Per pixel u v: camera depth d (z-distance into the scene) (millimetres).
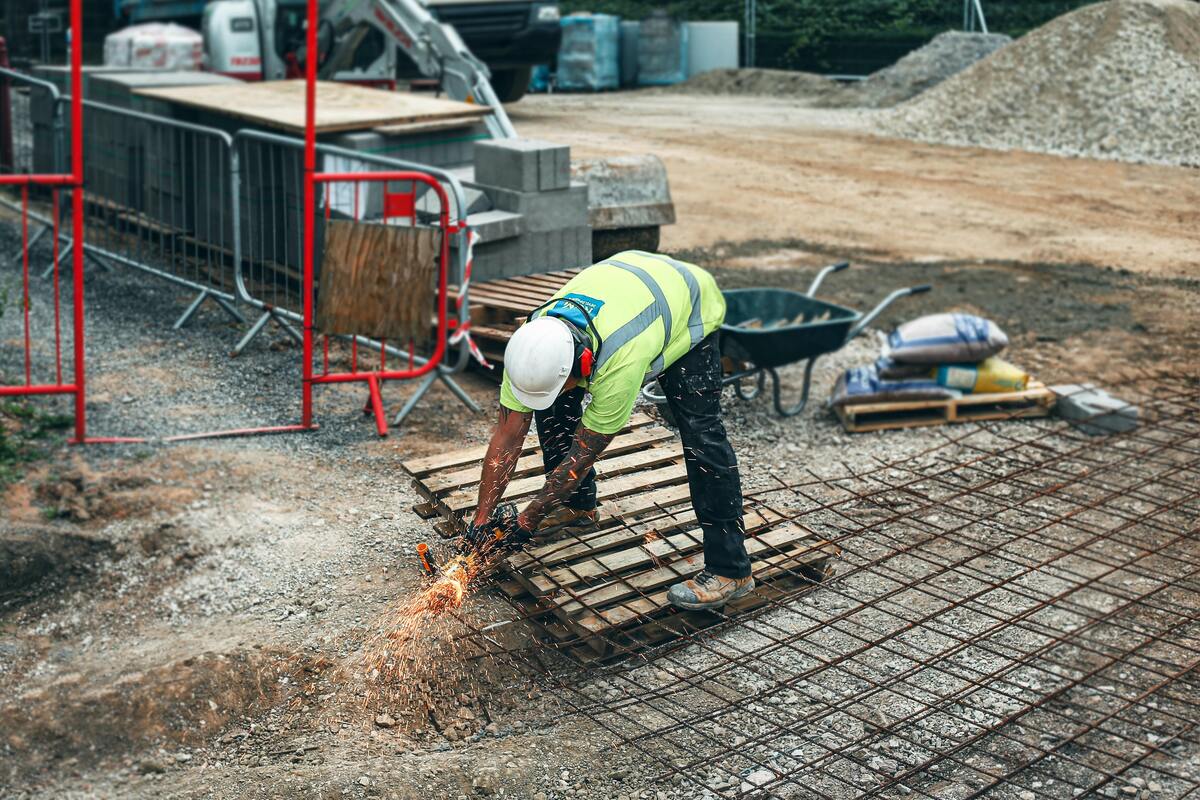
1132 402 7219
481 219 7555
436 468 5102
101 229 10219
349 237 6211
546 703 4145
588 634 4305
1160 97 16969
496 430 4062
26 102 14219
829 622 4398
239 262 7566
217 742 3945
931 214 13289
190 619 4566
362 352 7625
